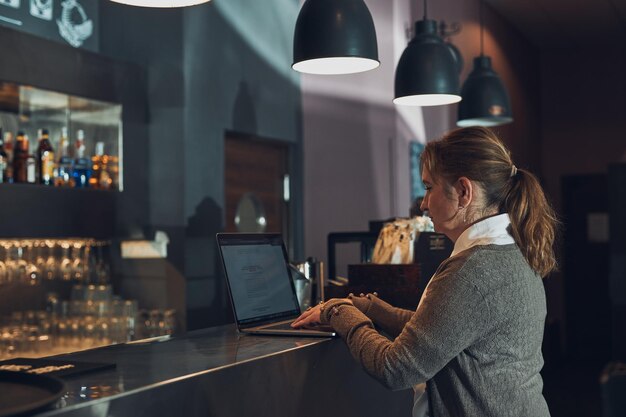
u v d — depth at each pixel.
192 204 4.10
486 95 5.35
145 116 4.14
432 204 1.71
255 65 4.66
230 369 1.49
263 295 2.12
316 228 5.15
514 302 1.56
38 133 3.88
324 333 1.88
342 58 2.89
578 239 9.26
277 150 4.95
